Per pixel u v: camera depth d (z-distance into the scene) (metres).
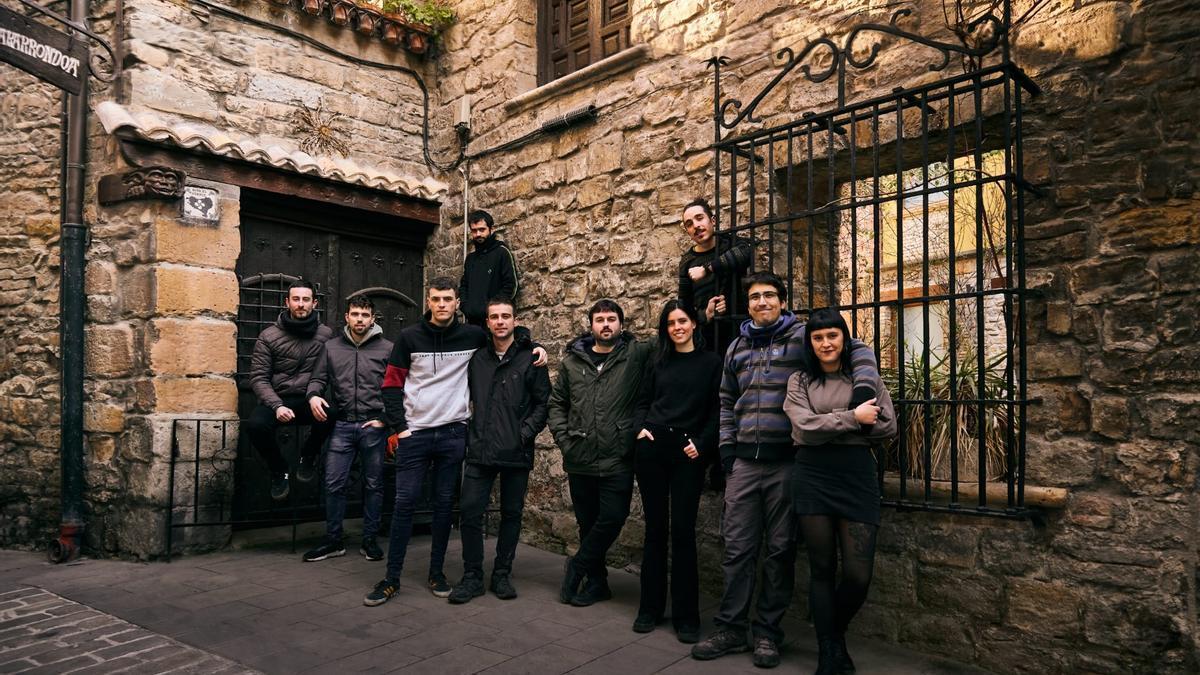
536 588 4.16
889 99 3.26
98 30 4.78
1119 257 3.01
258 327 5.17
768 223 3.64
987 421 3.38
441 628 3.47
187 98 4.84
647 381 3.66
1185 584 2.78
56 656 3.10
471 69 5.93
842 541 2.96
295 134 5.34
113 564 4.53
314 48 5.50
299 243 5.40
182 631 3.39
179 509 4.65
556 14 5.69
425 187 5.87
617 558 4.68
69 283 4.76
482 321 5.30
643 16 4.85
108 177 4.72
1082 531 2.99
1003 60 3.05
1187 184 2.88
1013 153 3.31
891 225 5.20
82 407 4.79
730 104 4.38
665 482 3.49
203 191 4.79
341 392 4.70
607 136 4.98
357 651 3.18
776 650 3.14
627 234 4.85
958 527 3.27
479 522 3.93
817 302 4.37
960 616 3.25
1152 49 2.98
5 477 5.02
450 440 3.97
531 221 5.45
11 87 5.11
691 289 3.96
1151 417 2.90
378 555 4.65
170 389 4.61
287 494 4.74
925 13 3.63
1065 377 3.11
